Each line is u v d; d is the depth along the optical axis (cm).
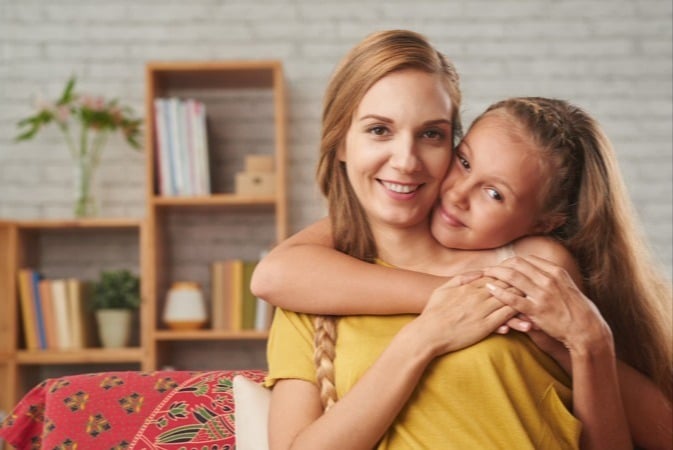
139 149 456
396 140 152
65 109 439
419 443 147
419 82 152
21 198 468
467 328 148
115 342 433
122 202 466
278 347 161
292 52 471
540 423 149
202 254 468
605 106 471
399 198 154
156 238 437
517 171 155
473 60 471
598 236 164
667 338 168
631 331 169
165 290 457
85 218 440
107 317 432
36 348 430
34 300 431
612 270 165
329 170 166
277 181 434
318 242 168
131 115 470
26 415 176
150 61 471
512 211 157
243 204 441
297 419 154
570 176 161
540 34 471
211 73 443
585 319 149
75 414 169
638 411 162
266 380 162
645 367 169
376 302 155
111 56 471
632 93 471
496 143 155
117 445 166
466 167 158
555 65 471
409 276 156
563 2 472
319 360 155
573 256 165
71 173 470
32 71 471
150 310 427
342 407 146
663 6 471
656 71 471
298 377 157
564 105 164
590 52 471
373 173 155
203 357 461
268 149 471
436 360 150
